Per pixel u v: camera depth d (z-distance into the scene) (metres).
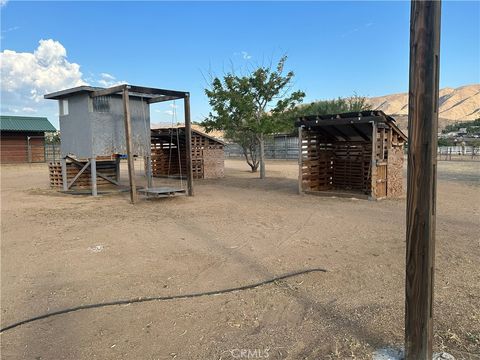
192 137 18.80
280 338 3.27
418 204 2.61
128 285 4.56
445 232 6.89
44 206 10.40
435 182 2.62
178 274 4.92
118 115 12.69
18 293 4.39
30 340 3.35
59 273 5.02
